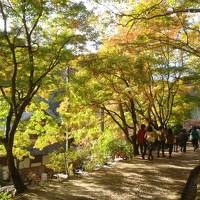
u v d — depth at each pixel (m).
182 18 15.84
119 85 24.78
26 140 20.45
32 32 15.97
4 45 15.54
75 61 18.95
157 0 14.29
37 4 15.03
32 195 13.69
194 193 12.54
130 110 28.48
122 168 19.77
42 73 16.72
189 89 31.62
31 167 30.70
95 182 15.98
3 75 16.94
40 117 20.59
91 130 27.92
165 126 31.25
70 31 16.50
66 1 15.42
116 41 17.81
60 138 24.78
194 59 25.02
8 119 16.47
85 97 22.88
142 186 15.09
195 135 31.52
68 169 24.19
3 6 15.04
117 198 13.17
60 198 13.20
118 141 26.98
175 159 23.88
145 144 23.58
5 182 26.09
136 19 12.95
